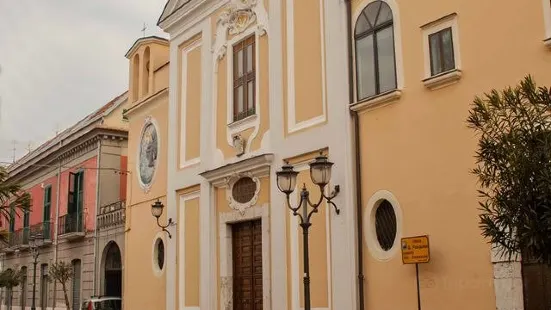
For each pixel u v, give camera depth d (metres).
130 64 22.44
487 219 6.39
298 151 13.73
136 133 21.62
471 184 10.12
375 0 12.26
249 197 15.41
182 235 17.94
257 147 15.23
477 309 9.81
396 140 11.48
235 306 15.78
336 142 12.68
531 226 5.96
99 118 27.73
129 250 21.11
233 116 16.38
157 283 19.02
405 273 11.00
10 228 37.62
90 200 27.67
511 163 6.16
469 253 10.02
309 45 13.91
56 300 30.44
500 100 6.52
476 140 10.09
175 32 19.27
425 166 10.89
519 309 9.26
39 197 34.25
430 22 11.07
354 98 12.46
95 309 21.70
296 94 14.12
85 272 27.19
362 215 11.96
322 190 10.96
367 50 12.33
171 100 19.08
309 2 14.05
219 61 17.14
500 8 10.02
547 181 5.89
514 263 9.38
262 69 15.42
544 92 6.26
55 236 30.78
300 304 13.33
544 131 6.16
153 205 17.95
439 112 10.77
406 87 11.41
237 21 16.55
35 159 33.94
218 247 16.41
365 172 12.02
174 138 18.73
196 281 17.00
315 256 13.02
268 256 14.51
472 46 10.36
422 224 10.82
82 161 29.33
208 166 16.91
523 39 9.66
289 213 13.90
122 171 25.86
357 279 11.85
